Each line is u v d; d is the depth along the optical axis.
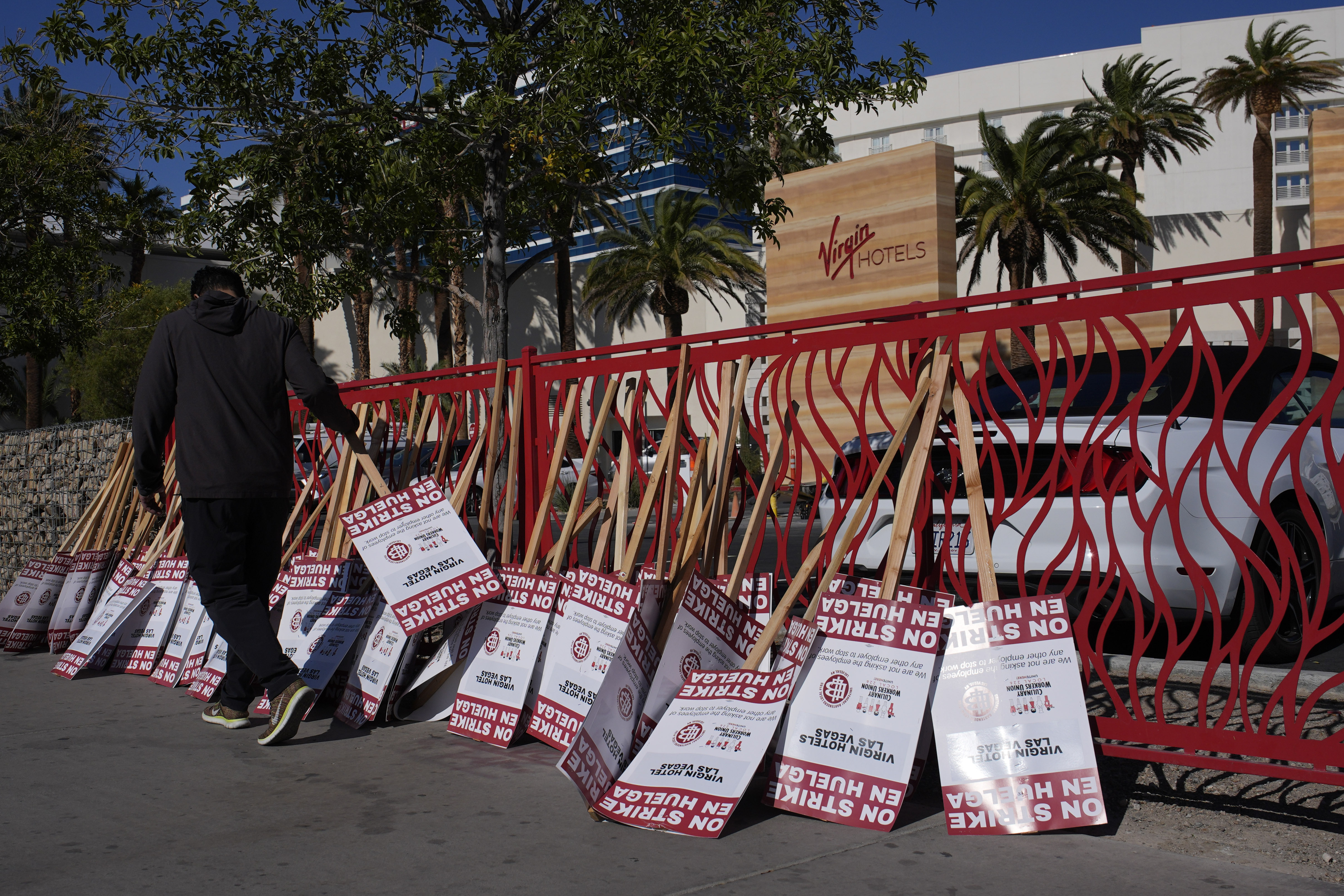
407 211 11.39
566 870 2.38
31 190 15.59
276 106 9.99
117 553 5.65
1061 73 60.44
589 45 9.16
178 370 3.68
